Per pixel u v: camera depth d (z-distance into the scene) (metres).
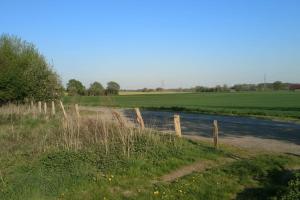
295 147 17.28
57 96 47.31
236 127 26.09
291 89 152.62
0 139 20.50
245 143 18.62
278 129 24.52
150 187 12.12
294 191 10.24
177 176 13.23
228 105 56.78
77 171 13.49
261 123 28.61
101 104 29.22
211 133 23.08
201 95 111.31
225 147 17.20
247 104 58.97
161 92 150.00
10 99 44.06
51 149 16.81
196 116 36.56
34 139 19.70
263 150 16.52
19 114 32.59
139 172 13.43
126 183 12.50
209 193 11.27
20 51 49.50
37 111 34.25
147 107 52.09
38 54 50.06
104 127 17.55
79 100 30.64
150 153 15.40
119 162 14.27
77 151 15.95
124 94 127.25
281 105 54.78
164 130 24.31
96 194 11.66
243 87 152.75
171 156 15.16
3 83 42.78
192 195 11.23
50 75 47.53
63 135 18.70
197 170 13.71
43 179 12.80
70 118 21.61
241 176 12.52
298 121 29.56
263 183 11.80
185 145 17.00
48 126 24.02
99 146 16.48
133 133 17.83
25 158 15.95
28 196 11.53
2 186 12.30
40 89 45.84
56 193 11.79
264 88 153.12
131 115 38.06
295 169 12.78
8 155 16.62
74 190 12.01
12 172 13.92
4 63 44.03
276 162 13.59
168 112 43.44
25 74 44.88
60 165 14.36
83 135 18.83
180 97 99.81
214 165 14.20
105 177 13.05
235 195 11.19
